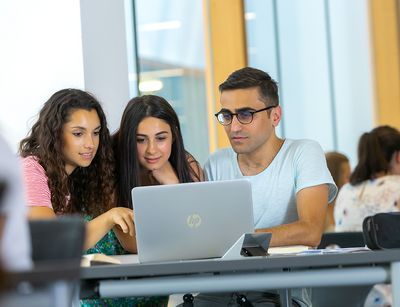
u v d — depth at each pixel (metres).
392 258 3.28
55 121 4.45
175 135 4.79
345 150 9.83
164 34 8.09
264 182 4.82
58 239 2.84
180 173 4.80
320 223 4.61
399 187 6.03
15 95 5.62
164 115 4.70
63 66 5.62
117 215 4.15
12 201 2.28
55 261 2.83
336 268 3.41
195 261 3.32
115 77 5.88
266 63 9.09
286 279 3.39
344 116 9.79
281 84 9.27
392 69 10.12
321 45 9.65
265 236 3.57
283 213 4.80
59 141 4.46
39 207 4.32
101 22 5.80
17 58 5.62
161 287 3.44
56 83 5.61
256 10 9.03
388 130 6.17
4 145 2.39
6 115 5.62
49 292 2.51
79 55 5.62
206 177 4.99
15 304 2.44
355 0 9.93
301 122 9.52
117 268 3.36
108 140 4.67
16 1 5.62
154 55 7.95
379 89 10.04
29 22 5.62
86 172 4.68
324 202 4.69
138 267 3.35
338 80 9.79
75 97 4.49
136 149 4.68
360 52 10.00
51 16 5.62
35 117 5.57
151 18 7.96
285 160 4.82
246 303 4.05
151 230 3.75
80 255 2.85
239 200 3.75
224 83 4.74
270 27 9.16
